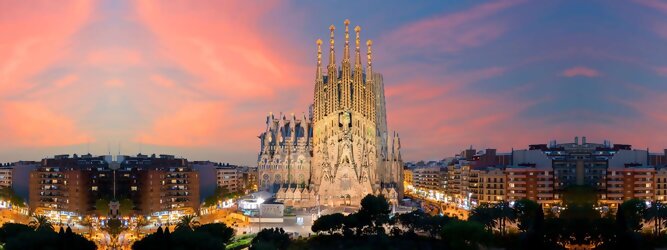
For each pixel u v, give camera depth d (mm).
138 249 183125
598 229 195000
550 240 198375
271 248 199250
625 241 190000
